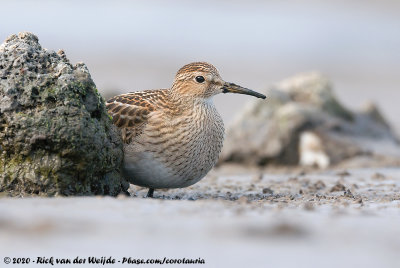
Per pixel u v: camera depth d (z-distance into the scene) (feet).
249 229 40.32
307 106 104.83
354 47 204.54
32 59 54.13
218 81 64.69
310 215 45.32
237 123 103.81
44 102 52.24
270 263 34.73
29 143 51.62
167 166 60.34
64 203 46.62
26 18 211.41
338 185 67.41
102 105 55.98
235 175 87.04
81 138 51.90
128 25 216.54
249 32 216.95
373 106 110.42
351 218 44.27
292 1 241.14
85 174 53.16
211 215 43.83
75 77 53.72
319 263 34.63
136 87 163.02
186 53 197.26
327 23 224.12
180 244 37.63
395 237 39.09
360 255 35.65
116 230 39.83
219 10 233.55
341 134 102.22
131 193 67.56
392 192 64.85
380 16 229.25
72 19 216.74
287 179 80.07
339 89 165.99
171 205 47.09
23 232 39.27
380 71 184.55
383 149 101.30
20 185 52.34
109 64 183.32
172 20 223.92
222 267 34.58
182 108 62.34
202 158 61.87
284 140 99.91
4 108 51.72
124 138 59.93
